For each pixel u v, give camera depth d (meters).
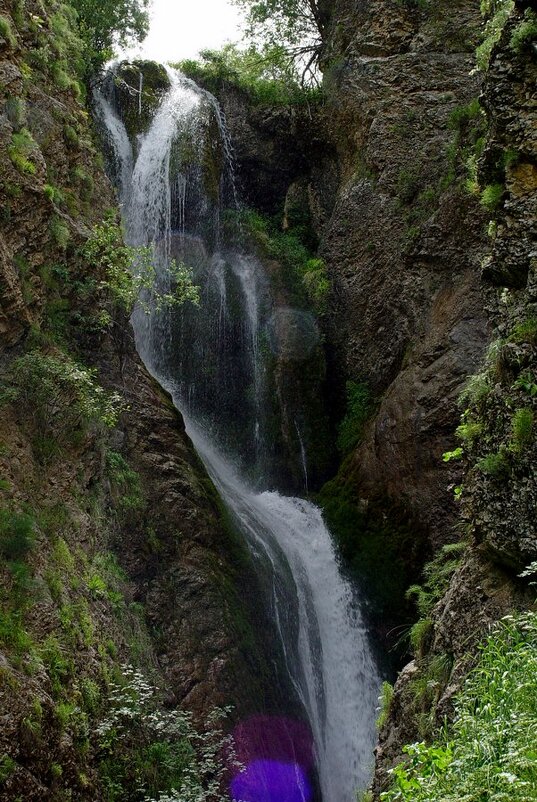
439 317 15.75
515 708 4.56
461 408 14.59
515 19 7.41
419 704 7.88
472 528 7.61
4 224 10.66
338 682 14.97
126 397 12.86
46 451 10.34
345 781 13.73
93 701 8.88
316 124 21.66
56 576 9.27
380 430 16.23
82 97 15.64
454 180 16.14
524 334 6.79
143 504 12.09
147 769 9.23
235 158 22.31
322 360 18.78
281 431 18.33
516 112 7.24
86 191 13.52
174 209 20.33
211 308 19.34
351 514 16.41
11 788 6.98
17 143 11.13
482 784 3.94
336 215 19.56
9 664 7.79
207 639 11.72
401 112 18.61
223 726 11.09
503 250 7.17
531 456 6.55
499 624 6.32
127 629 10.50
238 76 23.03
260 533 15.00
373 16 20.09
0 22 11.60
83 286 12.32
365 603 15.38
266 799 11.21
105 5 19.05
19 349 10.58
